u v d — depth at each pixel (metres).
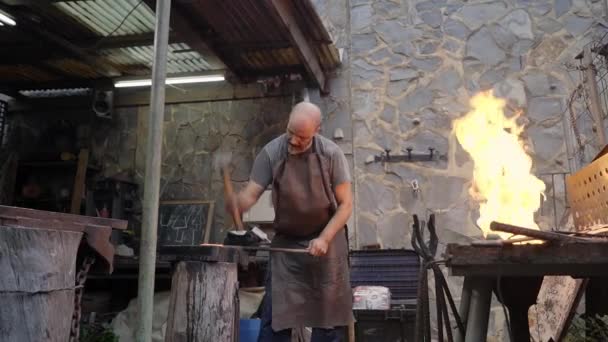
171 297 2.80
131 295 6.31
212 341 2.71
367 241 6.29
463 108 6.42
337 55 6.48
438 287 2.37
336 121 6.67
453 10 6.68
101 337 4.99
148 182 3.35
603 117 5.36
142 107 7.32
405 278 5.11
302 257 2.82
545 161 6.14
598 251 1.74
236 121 6.98
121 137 7.29
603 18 6.35
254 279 5.58
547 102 6.28
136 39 6.30
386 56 6.72
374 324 4.67
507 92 6.38
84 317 5.55
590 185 3.12
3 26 5.88
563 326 3.50
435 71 6.57
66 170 7.36
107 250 2.10
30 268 1.73
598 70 5.59
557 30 6.42
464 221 6.14
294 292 2.79
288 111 6.85
